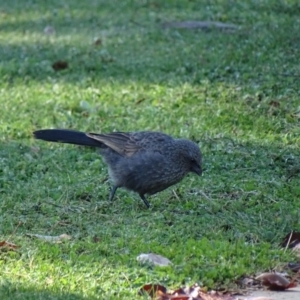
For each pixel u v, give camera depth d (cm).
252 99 1566
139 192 1170
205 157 1340
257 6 2270
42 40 2208
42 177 1302
